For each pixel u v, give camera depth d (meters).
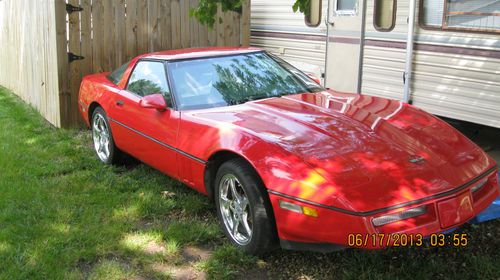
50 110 7.48
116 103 5.24
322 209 3.09
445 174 3.28
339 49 7.84
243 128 3.78
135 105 4.91
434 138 3.70
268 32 9.25
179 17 7.85
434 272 3.41
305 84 4.86
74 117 7.23
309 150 3.40
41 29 7.54
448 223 3.16
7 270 3.48
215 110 4.25
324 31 8.07
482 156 3.65
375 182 3.13
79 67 7.18
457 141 3.74
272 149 3.46
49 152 6.07
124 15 7.42
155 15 7.66
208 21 5.49
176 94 4.47
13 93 9.77
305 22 8.42
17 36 9.06
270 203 3.45
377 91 7.32
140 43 7.61
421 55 6.53
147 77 4.98
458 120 6.67
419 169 3.27
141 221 4.31
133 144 5.01
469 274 3.39
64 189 4.91
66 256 3.66
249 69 4.80
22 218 4.26
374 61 7.28
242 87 4.58
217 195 3.90
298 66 8.73
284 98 4.44
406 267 3.45
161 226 4.16
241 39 8.41
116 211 4.43
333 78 8.05
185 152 4.16
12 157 5.79
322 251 3.25
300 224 3.20
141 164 5.69
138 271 3.53
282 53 9.02
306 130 3.67
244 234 3.73
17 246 3.80
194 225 4.12
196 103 4.41
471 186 3.30
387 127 3.78
